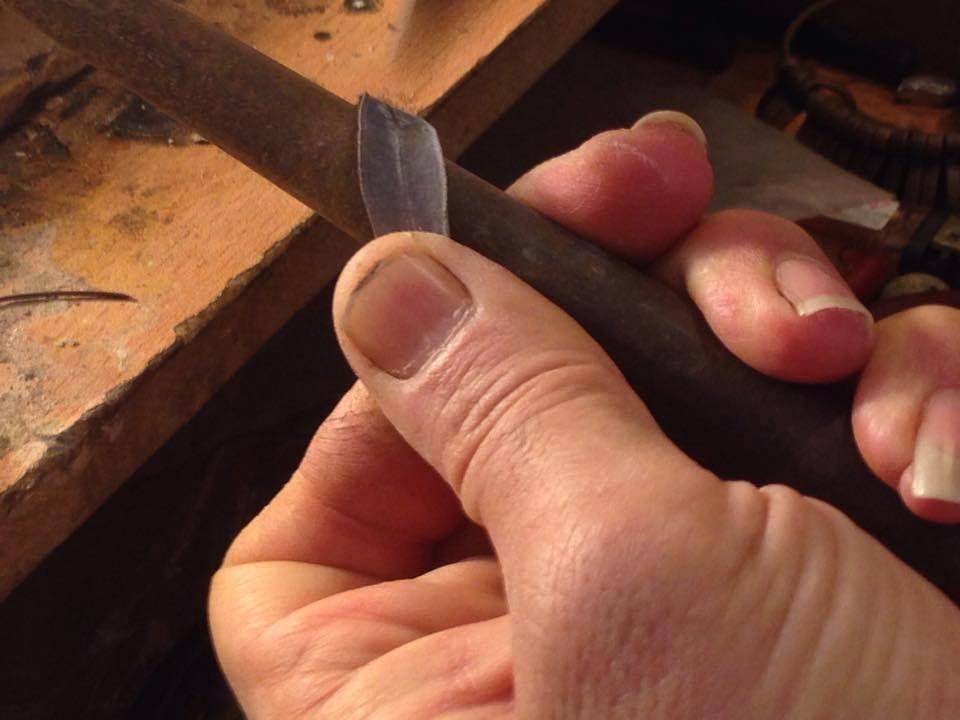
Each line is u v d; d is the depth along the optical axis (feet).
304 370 0.98
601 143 0.50
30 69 0.69
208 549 0.84
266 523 0.61
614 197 0.48
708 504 0.38
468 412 0.41
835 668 0.37
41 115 0.69
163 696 0.76
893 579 0.39
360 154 0.45
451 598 0.56
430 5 0.76
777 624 0.37
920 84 1.06
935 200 0.97
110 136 0.68
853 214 0.90
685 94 1.05
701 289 0.48
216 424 0.93
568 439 0.39
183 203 0.65
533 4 0.75
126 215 0.64
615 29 1.15
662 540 0.37
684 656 0.37
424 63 0.72
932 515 0.41
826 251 0.90
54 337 0.58
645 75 1.08
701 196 0.50
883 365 0.44
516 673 0.40
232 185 0.66
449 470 0.42
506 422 0.40
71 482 0.55
